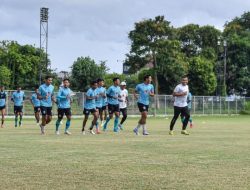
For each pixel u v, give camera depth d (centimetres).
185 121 1997
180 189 720
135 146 1380
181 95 1956
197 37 8588
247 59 8512
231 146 1398
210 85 7706
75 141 1559
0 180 785
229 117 5512
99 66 6856
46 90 2011
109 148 1312
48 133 2034
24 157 1087
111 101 2220
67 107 1980
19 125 2819
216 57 8512
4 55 7175
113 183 765
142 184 758
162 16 7162
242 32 9088
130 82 7875
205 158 1085
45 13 7431
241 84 8425
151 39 7181
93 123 2039
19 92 2802
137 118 4722
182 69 7269
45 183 762
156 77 7181
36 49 7512
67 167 931
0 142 1502
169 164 981
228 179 804
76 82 6738
